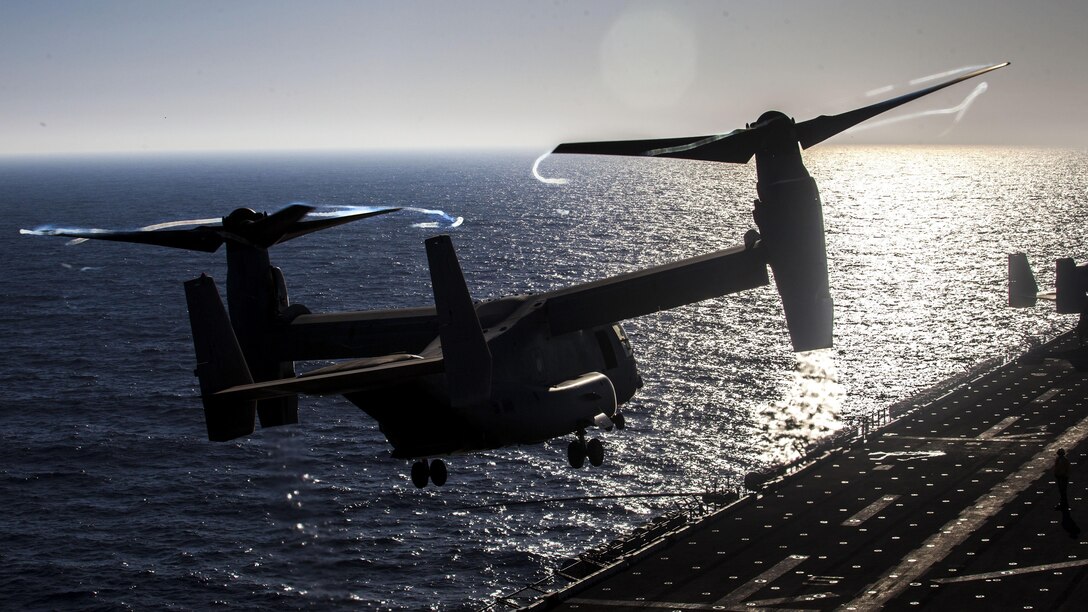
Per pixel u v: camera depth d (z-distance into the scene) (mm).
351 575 59719
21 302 160000
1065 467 48812
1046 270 177750
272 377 27500
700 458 77750
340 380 22875
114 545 64688
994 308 138250
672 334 120500
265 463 79375
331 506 69812
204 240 26766
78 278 189875
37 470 79000
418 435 25406
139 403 98625
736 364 106125
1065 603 40906
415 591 57531
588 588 46094
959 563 45531
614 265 193750
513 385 25500
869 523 51062
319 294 161750
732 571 46594
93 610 56000
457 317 23406
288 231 26828
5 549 63938
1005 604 41094
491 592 57469
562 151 19266
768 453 79000
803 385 98062
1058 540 47312
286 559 62156
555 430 26312
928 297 148000
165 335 133000
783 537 50094
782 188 19516
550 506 69000
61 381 107438
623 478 73812
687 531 51125
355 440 83938
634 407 90312
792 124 19531
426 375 23422
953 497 53938
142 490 74625
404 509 69062
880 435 65625
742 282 24156
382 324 27219
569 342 28141
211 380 24891
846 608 41812
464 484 72812
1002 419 67812
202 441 85812
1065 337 89688
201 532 66625
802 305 19781
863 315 133750
